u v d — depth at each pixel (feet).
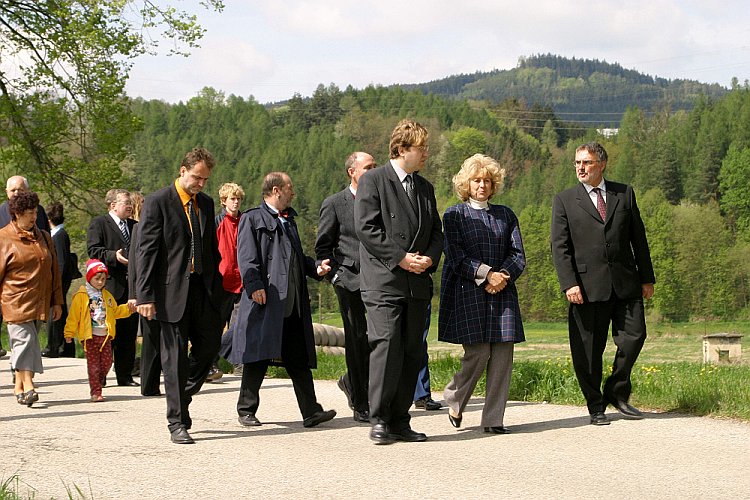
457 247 22.67
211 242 22.90
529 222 300.81
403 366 21.63
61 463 19.26
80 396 30.68
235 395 30.78
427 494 16.30
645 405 25.91
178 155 440.86
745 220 343.46
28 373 27.91
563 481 17.21
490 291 22.16
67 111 82.74
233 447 21.01
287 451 20.45
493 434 22.33
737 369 35.01
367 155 25.02
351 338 24.73
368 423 24.61
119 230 34.58
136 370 36.78
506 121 578.25
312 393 24.18
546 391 27.84
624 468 18.28
